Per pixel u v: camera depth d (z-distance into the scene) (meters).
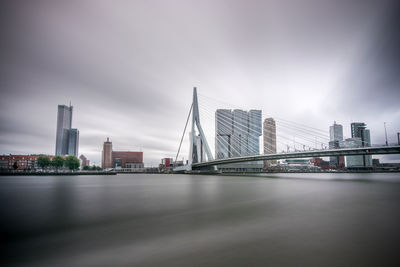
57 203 26.67
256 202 26.38
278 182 67.31
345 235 13.27
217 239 12.81
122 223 16.86
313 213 19.67
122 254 10.88
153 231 14.63
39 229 15.41
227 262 9.77
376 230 14.27
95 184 63.41
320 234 13.49
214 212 20.61
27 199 30.31
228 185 56.34
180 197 31.98
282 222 16.48
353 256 10.29
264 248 11.34
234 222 16.69
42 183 67.75
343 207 22.61
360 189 42.44
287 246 11.59
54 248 11.84
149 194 36.19
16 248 11.89
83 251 11.37
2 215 19.92
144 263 9.81
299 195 33.06
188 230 14.74
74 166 165.62
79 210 22.05
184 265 9.56
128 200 29.09
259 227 15.17
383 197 30.25
